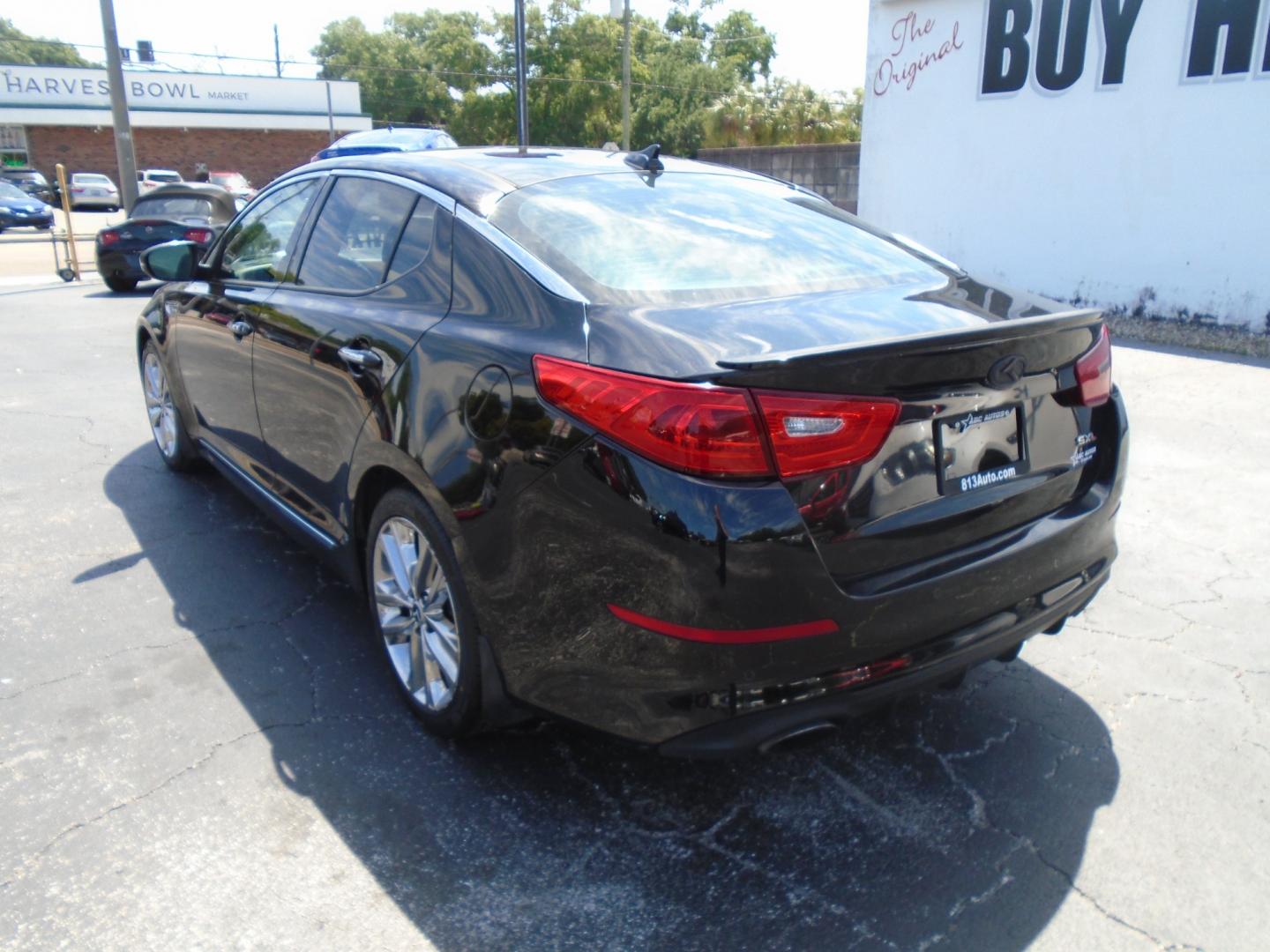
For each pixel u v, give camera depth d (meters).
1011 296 2.94
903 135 11.11
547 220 2.81
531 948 2.13
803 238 3.07
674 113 48.00
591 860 2.40
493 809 2.58
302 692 3.12
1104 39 9.09
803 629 2.11
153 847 2.41
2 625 3.53
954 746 2.88
